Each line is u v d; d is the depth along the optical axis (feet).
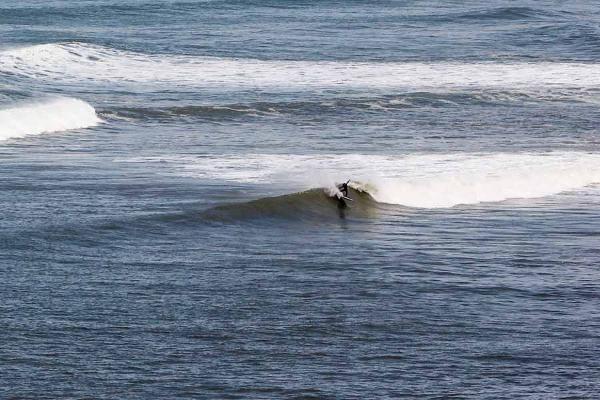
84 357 155.53
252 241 224.94
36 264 198.29
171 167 304.50
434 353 161.38
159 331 167.12
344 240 229.66
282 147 348.79
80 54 593.01
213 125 404.57
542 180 293.23
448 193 275.39
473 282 199.31
